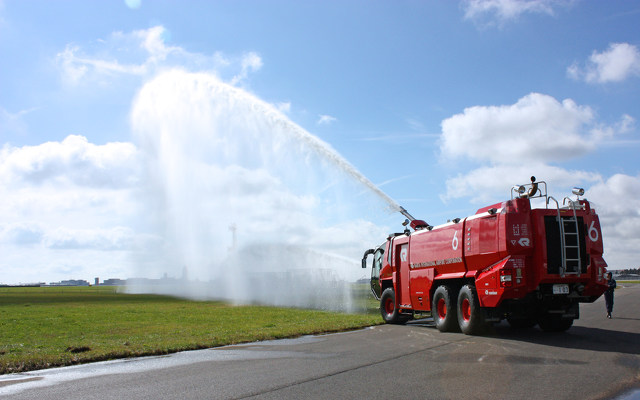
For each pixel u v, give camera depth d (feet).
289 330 55.16
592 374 30.12
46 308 113.29
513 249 46.44
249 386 27.89
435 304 57.26
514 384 27.50
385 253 71.31
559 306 49.14
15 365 35.14
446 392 25.82
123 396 26.22
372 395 25.39
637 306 98.99
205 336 51.83
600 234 48.60
